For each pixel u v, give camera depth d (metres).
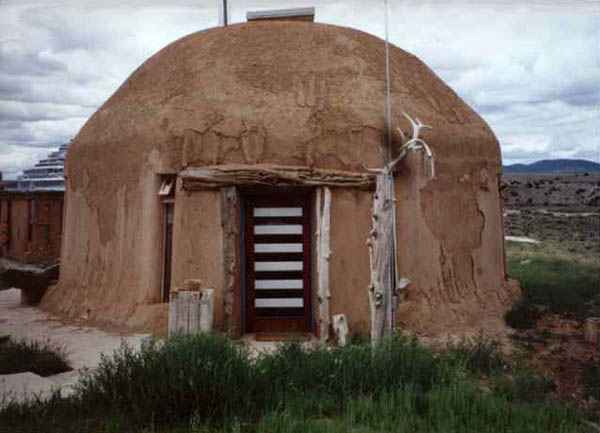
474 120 11.80
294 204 9.72
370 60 11.09
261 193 9.62
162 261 9.83
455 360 7.29
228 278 9.09
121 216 10.17
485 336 9.10
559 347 8.47
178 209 9.43
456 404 5.61
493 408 5.50
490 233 11.25
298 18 12.84
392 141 9.69
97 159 10.86
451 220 10.38
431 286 9.83
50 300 11.52
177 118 9.88
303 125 9.66
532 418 5.44
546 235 29.33
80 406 5.66
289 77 10.38
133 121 10.47
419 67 12.26
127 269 9.95
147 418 5.39
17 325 9.96
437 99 11.41
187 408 5.49
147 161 9.84
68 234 11.64
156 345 7.25
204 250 9.25
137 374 5.82
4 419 5.31
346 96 10.12
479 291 10.59
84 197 11.09
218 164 9.50
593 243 24.55
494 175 11.56
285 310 9.69
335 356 6.64
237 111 9.81
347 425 5.19
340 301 9.16
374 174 9.32
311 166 9.42
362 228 9.35
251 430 5.20
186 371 5.64
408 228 9.69
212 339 6.42
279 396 5.78
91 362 7.68
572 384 6.70
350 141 9.62
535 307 10.84
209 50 11.19
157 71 11.45
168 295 9.80
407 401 5.55
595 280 13.77
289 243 9.71
